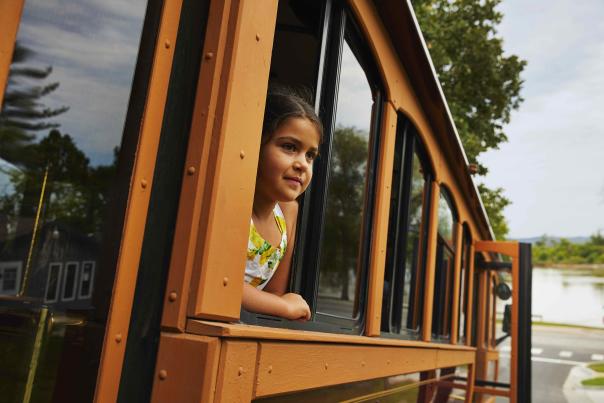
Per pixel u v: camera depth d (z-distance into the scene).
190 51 1.17
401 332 3.10
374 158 2.48
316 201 1.84
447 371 4.46
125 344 1.03
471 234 6.53
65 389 0.95
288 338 1.31
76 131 0.99
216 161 1.13
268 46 1.32
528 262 6.74
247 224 1.24
